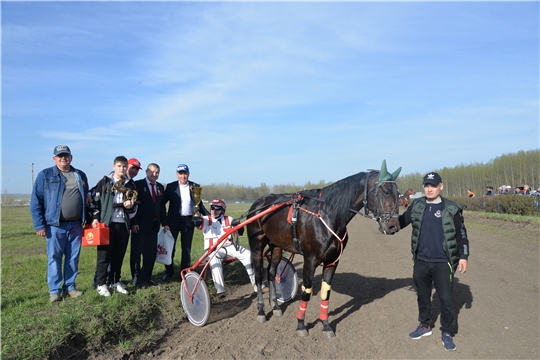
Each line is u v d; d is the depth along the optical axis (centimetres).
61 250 577
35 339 439
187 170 734
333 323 591
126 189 609
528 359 454
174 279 750
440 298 490
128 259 958
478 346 492
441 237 489
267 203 653
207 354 489
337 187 541
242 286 809
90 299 562
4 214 3356
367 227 2128
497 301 653
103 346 482
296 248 576
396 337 530
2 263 909
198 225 677
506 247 1166
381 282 811
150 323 561
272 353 491
